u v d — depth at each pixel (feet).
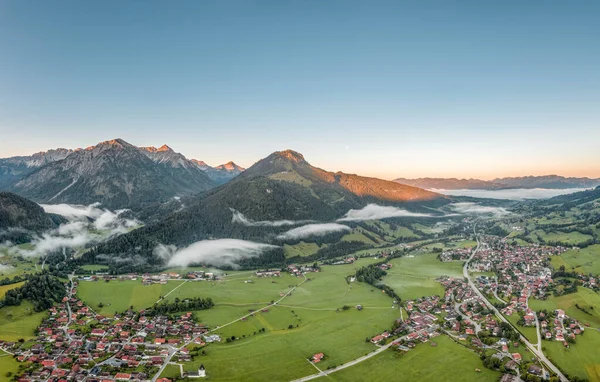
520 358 621.31
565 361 613.52
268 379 568.41
